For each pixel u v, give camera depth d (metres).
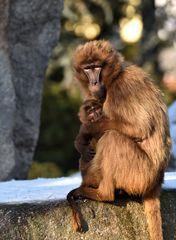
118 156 15.26
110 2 48.97
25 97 26.38
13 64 25.88
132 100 15.37
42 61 26.66
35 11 25.97
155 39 49.12
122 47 50.38
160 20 48.97
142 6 48.69
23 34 25.94
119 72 15.84
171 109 30.39
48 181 19.59
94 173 15.53
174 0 49.00
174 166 28.41
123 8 49.78
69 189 17.58
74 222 15.52
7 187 18.38
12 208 15.77
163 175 16.09
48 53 26.77
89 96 16.61
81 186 15.80
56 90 50.38
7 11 25.00
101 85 15.96
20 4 25.61
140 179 15.36
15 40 25.81
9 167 25.48
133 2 49.41
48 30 26.52
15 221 15.64
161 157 15.62
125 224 15.99
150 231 15.84
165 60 54.28
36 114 26.83
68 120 50.25
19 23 25.72
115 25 50.12
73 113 50.34
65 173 48.56
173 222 16.69
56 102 50.25
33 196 16.72
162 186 16.94
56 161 49.69
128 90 15.48
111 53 16.00
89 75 16.11
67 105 50.34
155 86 15.93
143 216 16.12
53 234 15.66
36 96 26.72
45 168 43.16
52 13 26.45
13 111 25.56
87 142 16.22
